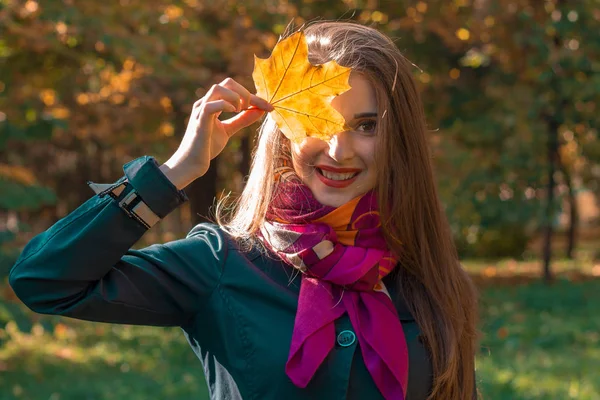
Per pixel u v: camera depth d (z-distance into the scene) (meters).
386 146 1.77
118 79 9.26
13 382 6.55
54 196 6.41
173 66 7.79
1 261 5.73
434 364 1.80
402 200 1.81
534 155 11.13
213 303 1.72
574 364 7.04
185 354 7.66
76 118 9.54
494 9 10.23
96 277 1.55
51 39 6.72
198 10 8.85
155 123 9.79
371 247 1.80
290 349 1.65
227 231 1.83
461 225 11.03
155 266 1.69
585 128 11.62
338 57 1.76
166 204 1.57
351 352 1.69
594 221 27.08
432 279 1.86
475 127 11.00
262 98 1.65
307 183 1.80
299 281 1.77
